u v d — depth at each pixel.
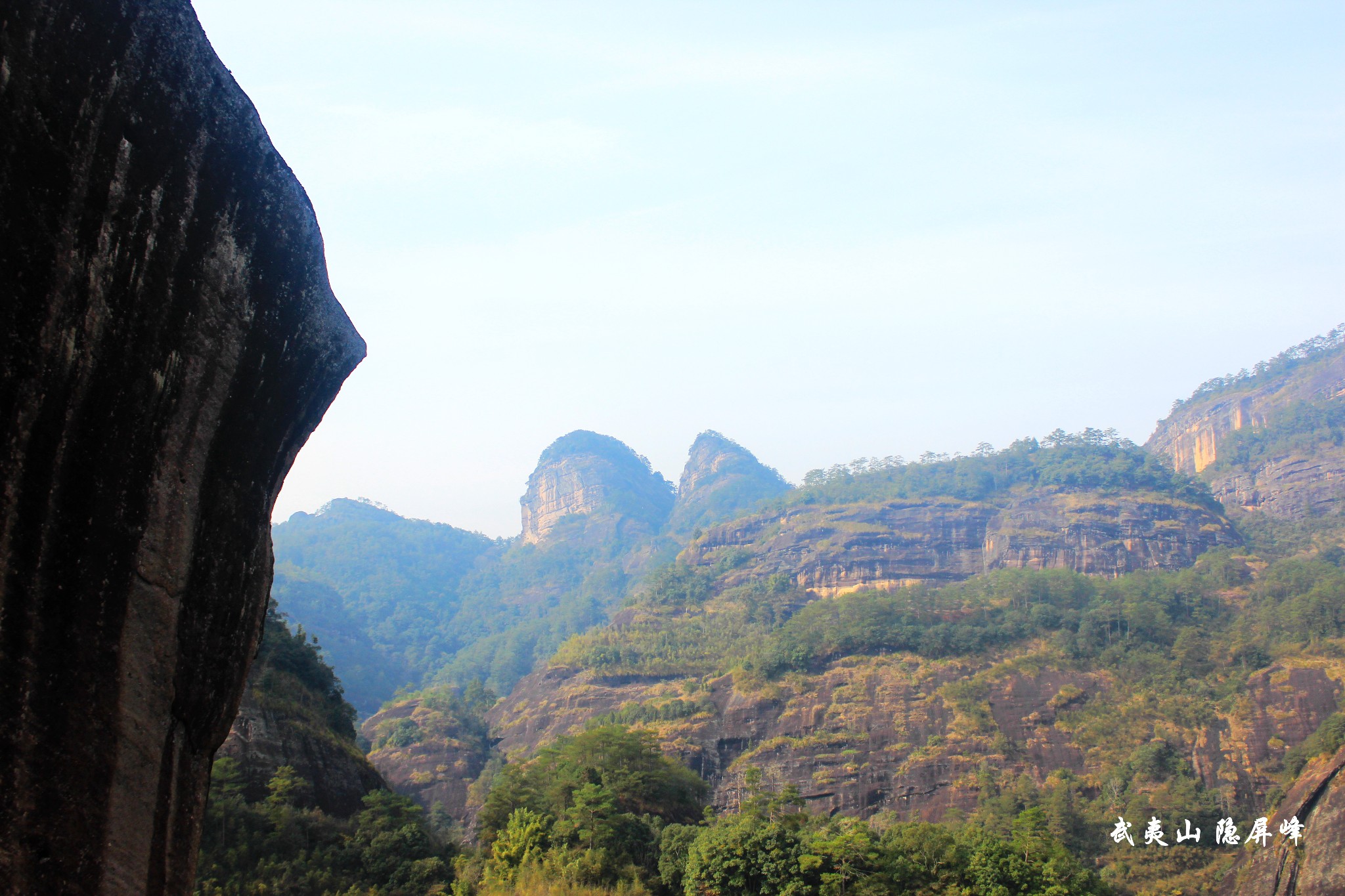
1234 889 87.44
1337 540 188.50
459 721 149.75
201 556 7.31
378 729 147.12
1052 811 103.75
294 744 68.19
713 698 147.12
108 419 6.58
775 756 132.25
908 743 129.38
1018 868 58.53
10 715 6.14
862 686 140.00
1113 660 135.62
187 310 6.99
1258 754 111.75
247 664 7.96
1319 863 80.62
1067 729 125.44
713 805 130.12
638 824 67.00
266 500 8.05
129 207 6.56
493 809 68.38
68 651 6.41
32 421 6.18
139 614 6.82
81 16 6.19
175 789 7.21
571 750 79.94
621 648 170.00
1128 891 91.62
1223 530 188.88
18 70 5.95
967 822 109.62
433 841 67.19
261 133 7.36
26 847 6.18
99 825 6.52
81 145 6.27
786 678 145.00
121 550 6.70
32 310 6.12
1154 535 185.88
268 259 7.53
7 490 6.09
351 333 8.35
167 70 6.68
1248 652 127.50
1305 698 115.06
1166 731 118.69
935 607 155.00
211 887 49.03
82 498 6.46
